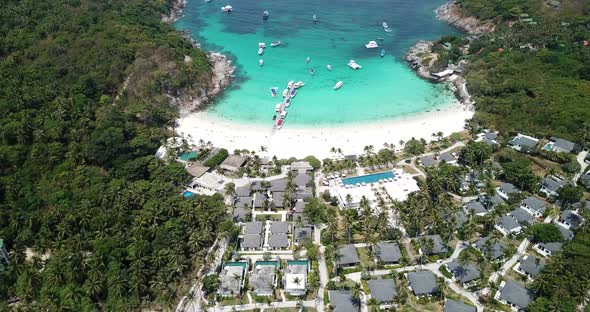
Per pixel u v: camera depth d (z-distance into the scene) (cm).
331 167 17050
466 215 14012
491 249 12512
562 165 16638
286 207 15225
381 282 11862
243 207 15000
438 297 11744
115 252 12219
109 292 11506
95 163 16638
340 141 19300
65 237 13062
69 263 11769
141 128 18412
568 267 11575
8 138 16188
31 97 18025
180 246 12550
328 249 13038
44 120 17162
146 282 11938
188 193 15900
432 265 12712
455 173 15712
